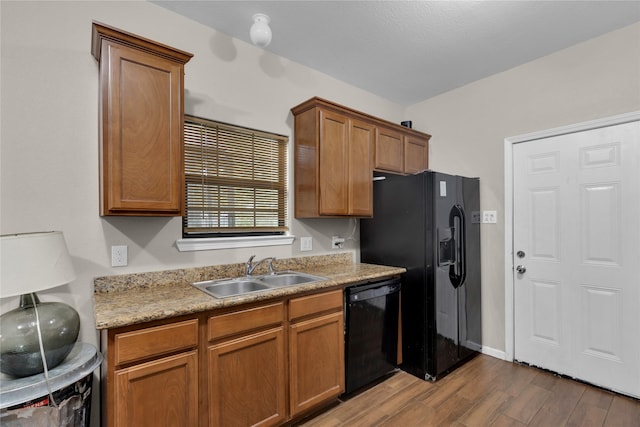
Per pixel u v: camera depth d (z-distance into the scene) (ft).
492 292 9.32
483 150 9.62
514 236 8.94
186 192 6.83
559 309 8.06
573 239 7.86
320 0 6.21
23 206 5.07
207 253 7.02
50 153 5.29
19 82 5.07
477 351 9.35
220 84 7.28
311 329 6.35
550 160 8.27
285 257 8.39
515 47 7.92
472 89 9.91
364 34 7.36
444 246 8.22
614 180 7.26
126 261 5.98
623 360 7.08
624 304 7.09
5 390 3.70
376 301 7.64
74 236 5.48
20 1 5.10
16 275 3.86
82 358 4.55
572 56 7.88
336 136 8.17
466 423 6.14
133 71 5.22
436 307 7.84
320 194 7.80
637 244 6.94
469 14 6.61
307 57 8.45
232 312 5.25
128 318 4.19
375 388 7.50
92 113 5.65
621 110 7.14
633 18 6.75
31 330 4.02
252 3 6.31
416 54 8.28
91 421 5.41
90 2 5.69
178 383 4.66
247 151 7.81
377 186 9.25
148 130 5.35
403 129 10.05
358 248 10.10
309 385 6.28
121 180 5.10
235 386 5.25
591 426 5.98
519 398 6.99
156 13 6.40
